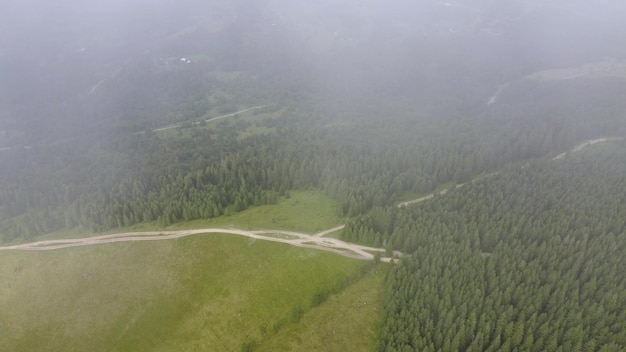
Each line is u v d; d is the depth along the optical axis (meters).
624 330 75.69
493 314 82.00
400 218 115.31
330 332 93.94
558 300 84.56
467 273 91.25
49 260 126.19
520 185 129.50
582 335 76.31
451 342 80.44
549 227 106.94
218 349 97.06
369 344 89.94
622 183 126.69
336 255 111.56
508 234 105.12
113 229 136.88
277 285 105.81
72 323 109.44
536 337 79.50
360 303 98.19
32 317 112.44
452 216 112.81
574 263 92.75
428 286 88.69
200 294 108.50
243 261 114.19
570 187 125.06
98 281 117.75
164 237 126.44
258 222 129.88
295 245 116.88
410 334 82.12
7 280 122.56
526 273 90.50
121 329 106.06
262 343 95.44
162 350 100.00
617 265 92.56
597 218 109.50
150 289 112.81
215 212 136.12
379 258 106.31
